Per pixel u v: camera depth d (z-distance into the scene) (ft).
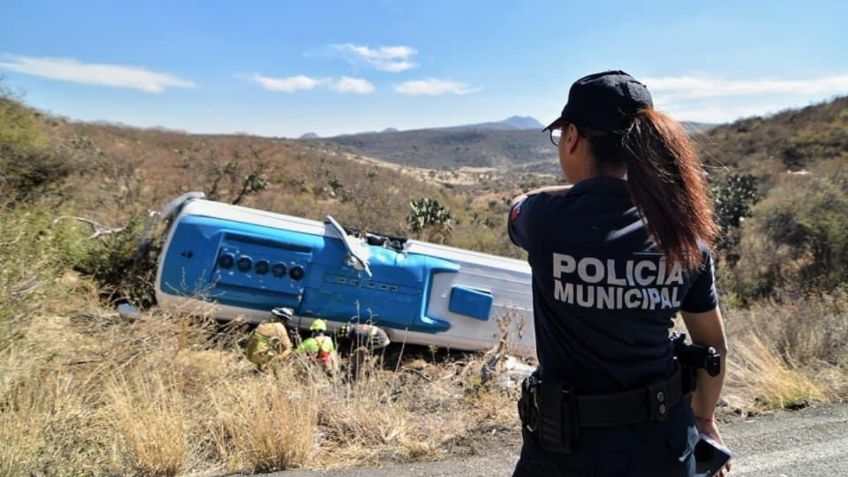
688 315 4.50
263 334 16.78
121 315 17.07
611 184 4.14
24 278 13.73
